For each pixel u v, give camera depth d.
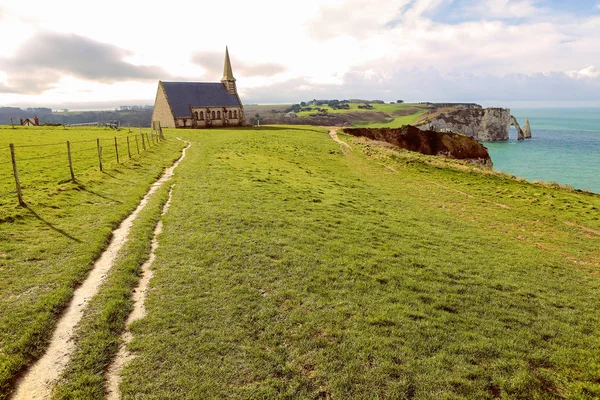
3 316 9.02
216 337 8.96
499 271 15.30
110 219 16.70
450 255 16.64
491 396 7.78
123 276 11.52
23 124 103.94
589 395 8.00
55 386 7.19
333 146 63.34
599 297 13.86
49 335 8.63
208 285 11.42
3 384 7.05
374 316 10.35
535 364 9.04
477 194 34.56
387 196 30.44
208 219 17.70
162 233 15.75
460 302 11.84
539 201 32.22
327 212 21.45
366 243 16.69
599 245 21.50
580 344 10.09
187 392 7.29
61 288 10.51
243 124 119.50
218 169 31.62
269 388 7.50
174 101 109.81
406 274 13.63
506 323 10.84
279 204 21.80
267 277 12.20
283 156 46.19
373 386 7.77
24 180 23.58
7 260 11.84
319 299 11.05
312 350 8.75
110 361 8.06
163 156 38.25
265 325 9.59
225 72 120.12
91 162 32.09
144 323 9.36
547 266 17.00
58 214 16.72
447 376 8.22
